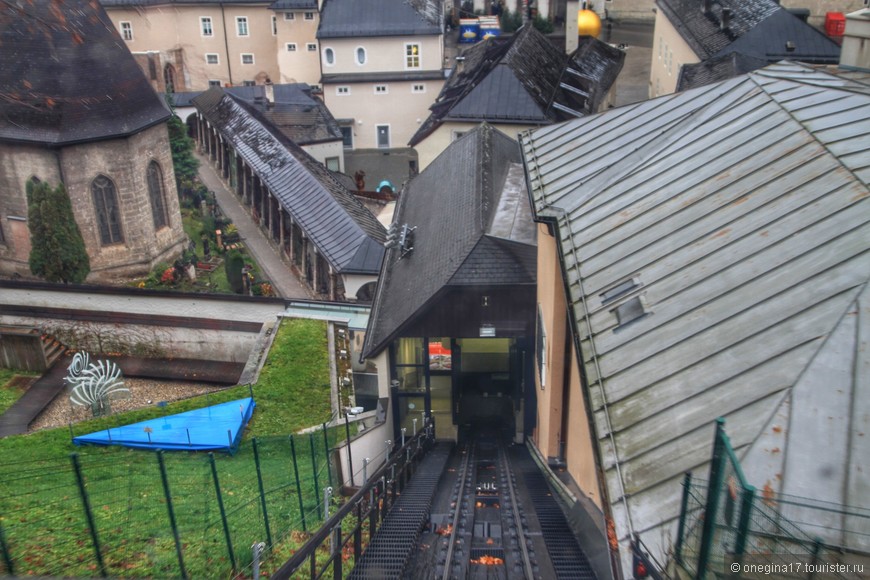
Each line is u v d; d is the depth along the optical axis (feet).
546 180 71.92
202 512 58.44
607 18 303.07
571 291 52.70
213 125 201.26
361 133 222.48
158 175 147.43
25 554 49.29
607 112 78.59
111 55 136.56
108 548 50.80
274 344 102.68
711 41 169.17
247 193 183.32
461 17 291.99
